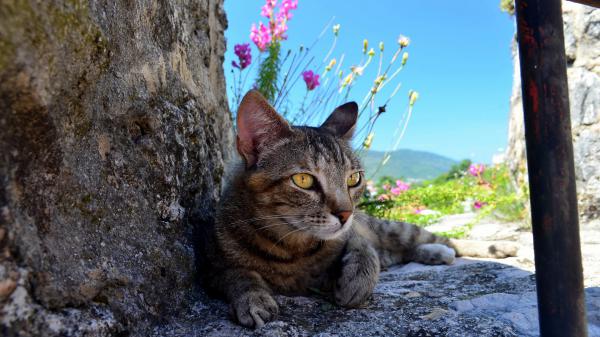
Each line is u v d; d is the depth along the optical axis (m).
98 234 0.23
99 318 0.21
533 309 0.28
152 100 0.29
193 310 0.30
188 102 0.34
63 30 0.18
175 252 0.29
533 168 0.18
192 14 0.39
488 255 0.52
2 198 0.17
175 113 0.31
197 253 0.33
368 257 0.33
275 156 0.34
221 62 0.51
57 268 0.19
